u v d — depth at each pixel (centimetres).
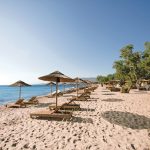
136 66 4397
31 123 773
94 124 743
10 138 569
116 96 2011
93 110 1077
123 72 4975
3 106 1509
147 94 2269
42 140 550
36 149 481
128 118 853
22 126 722
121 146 501
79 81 1625
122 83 4706
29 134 611
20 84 1630
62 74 942
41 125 735
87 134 609
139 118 852
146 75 4372
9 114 1023
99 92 2739
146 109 1110
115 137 577
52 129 673
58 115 849
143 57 4325
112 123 758
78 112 1011
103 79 9412
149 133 617
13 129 676
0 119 867
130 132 629
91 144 515
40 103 1591
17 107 1354
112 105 1290
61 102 1617
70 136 587
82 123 762
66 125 730
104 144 515
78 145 508
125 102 1462
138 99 1680
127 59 4506
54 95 2331
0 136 589
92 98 1798
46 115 861
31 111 1127
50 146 501
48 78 966
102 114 951
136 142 532
